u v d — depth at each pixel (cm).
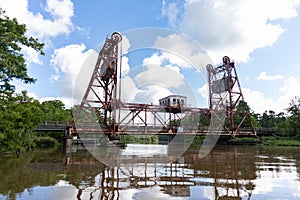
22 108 1520
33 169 1106
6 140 1459
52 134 3822
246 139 4366
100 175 968
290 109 5031
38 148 2800
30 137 2256
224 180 872
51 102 5703
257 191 705
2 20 1399
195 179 891
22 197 620
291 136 4681
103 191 698
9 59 1398
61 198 618
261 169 1156
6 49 1421
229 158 1744
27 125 1581
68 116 4397
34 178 883
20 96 1562
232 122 3906
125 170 1105
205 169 1152
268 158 1753
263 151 2573
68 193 669
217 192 694
